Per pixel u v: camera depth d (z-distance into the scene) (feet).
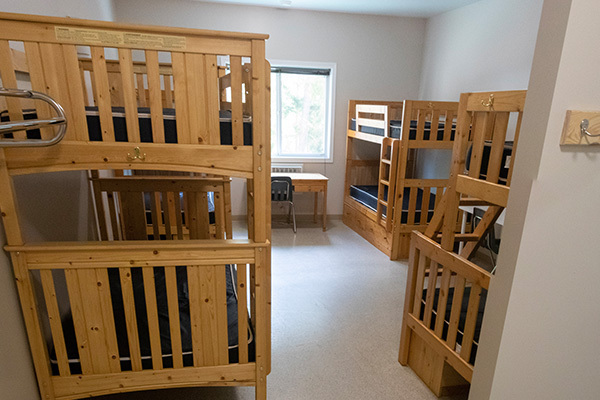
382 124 13.08
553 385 4.55
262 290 5.33
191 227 9.12
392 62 15.96
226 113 5.19
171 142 4.61
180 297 6.90
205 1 13.84
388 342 8.14
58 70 4.13
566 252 4.02
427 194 12.24
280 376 6.98
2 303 4.45
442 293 6.14
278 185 14.28
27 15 3.85
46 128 4.26
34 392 5.10
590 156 3.74
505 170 6.28
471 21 13.10
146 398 6.35
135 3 13.56
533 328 4.21
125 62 4.24
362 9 14.35
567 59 3.35
